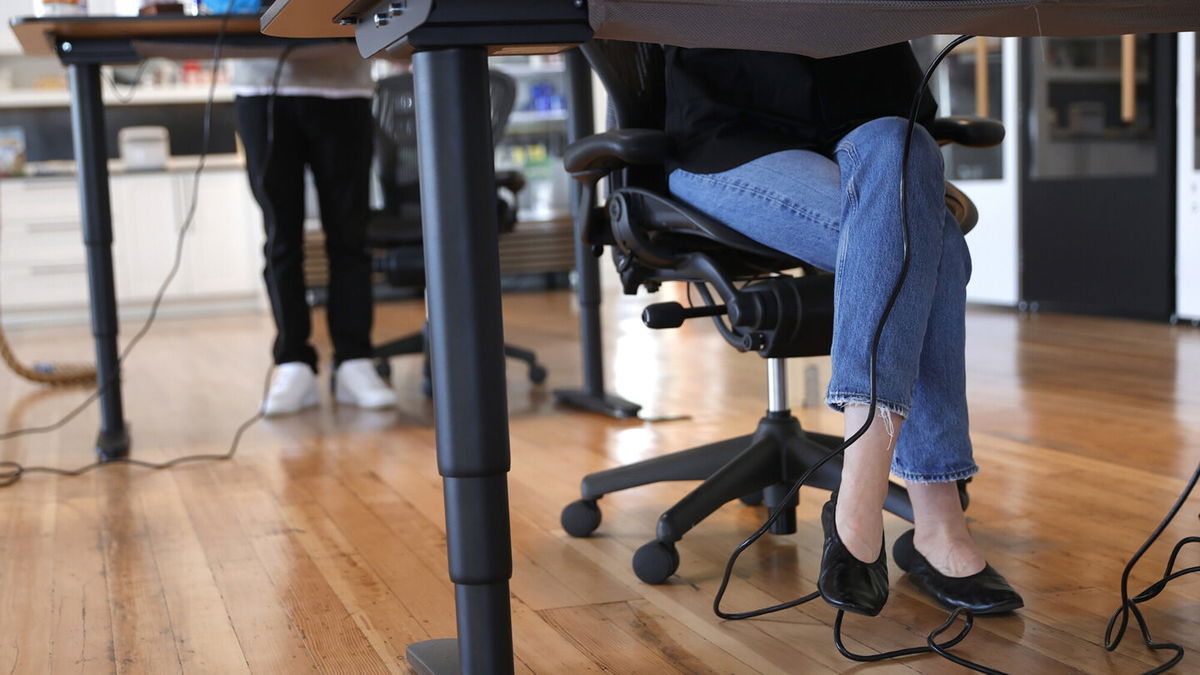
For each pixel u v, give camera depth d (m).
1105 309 4.47
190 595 1.61
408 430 2.79
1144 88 4.10
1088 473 2.07
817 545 1.71
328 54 2.65
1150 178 4.11
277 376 3.13
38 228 5.85
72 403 3.44
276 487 2.25
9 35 6.23
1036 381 3.04
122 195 5.95
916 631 1.36
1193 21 1.11
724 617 1.42
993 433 2.44
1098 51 4.24
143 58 2.53
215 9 2.45
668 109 1.56
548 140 6.90
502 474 1.08
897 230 1.24
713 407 2.89
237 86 2.95
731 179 1.44
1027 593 1.47
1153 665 1.23
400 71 3.59
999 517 1.82
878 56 1.48
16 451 2.71
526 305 5.93
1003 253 4.73
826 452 1.65
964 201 1.53
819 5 0.97
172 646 1.42
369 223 3.29
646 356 3.86
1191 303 3.99
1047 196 4.50
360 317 3.18
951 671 1.24
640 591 1.55
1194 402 2.66
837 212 1.34
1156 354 3.37
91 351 4.77
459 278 1.03
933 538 1.43
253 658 1.37
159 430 2.93
